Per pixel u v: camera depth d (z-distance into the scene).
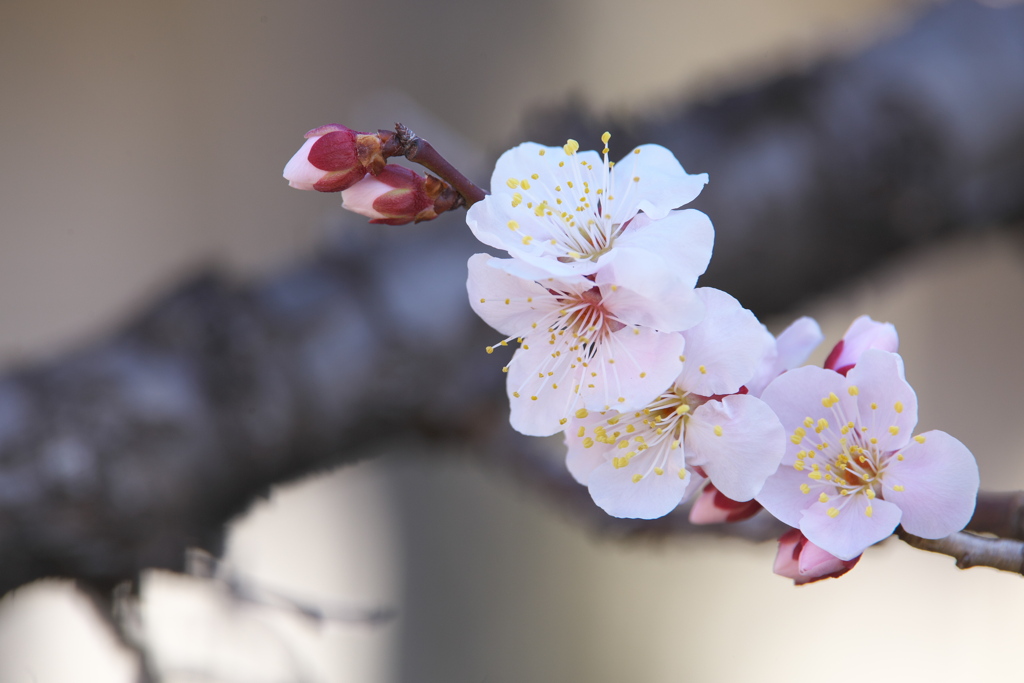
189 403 0.60
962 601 0.92
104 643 0.68
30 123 0.90
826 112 0.77
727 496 0.47
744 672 0.92
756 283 0.76
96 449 0.57
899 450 0.46
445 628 0.88
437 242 0.70
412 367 0.65
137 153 0.92
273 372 0.62
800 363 0.48
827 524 0.46
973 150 0.78
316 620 0.56
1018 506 0.47
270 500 0.66
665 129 0.76
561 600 0.91
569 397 0.47
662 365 0.46
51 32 0.90
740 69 0.86
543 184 0.47
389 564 0.87
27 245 0.88
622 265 0.46
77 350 0.61
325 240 0.71
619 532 0.60
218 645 0.63
